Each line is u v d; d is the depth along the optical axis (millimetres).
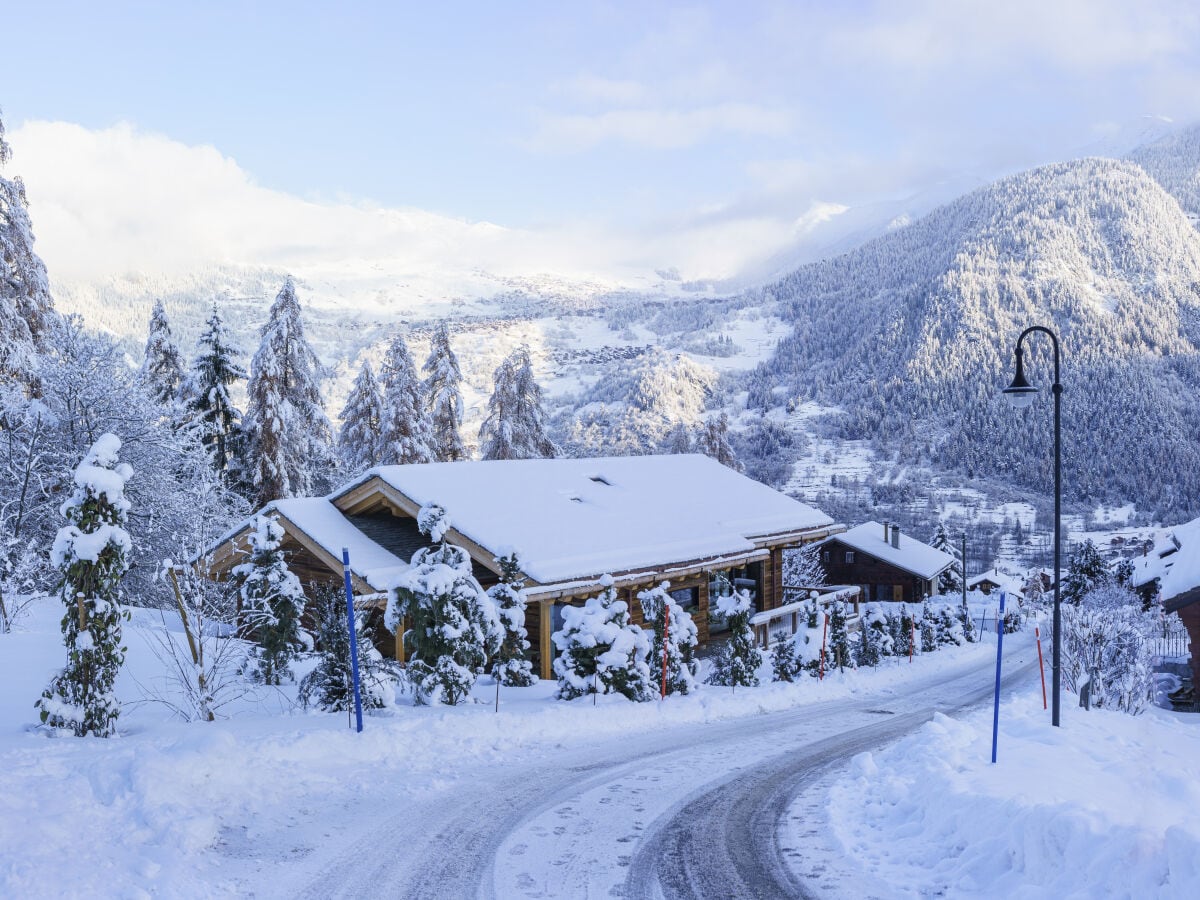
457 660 15000
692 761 12359
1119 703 21203
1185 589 23797
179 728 11648
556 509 25094
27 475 25234
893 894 7449
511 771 11289
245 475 38000
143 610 24281
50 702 10820
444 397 49000
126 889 6867
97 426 27547
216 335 37781
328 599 14172
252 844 8203
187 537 24391
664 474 32562
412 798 9906
